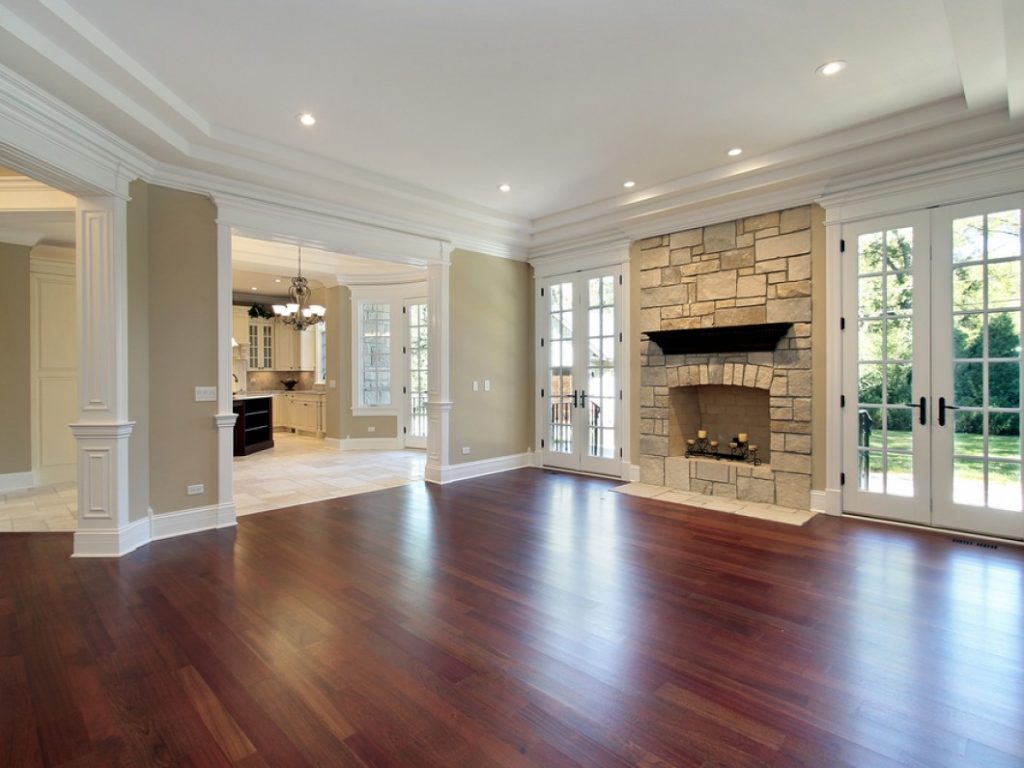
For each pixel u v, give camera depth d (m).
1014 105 3.11
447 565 3.41
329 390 9.19
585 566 3.37
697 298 5.24
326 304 9.28
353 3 2.44
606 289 6.06
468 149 4.11
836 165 4.04
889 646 2.38
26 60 2.55
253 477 6.40
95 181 3.38
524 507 4.85
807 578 3.14
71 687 2.11
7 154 2.88
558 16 2.55
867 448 4.27
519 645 2.41
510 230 6.23
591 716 1.91
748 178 4.49
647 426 5.68
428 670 2.21
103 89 2.90
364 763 1.68
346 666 2.24
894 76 3.11
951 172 3.80
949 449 3.91
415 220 5.52
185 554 3.63
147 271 3.90
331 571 3.31
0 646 2.42
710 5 2.47
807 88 3.24
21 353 5.82
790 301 4.61
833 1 2.45
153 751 1.75
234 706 1.98
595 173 4.62
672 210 5.14
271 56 2.87
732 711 1.93
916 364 4.02
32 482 5.90
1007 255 3.63
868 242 4.21
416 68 3.00
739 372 4.95
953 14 2.39
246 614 2.72
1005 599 2.84
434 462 6.08
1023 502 3.64
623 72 3.06
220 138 3.72
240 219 4.35
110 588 3.05
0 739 1.80
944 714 1.91
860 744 1.76
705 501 4.97
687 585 3.06
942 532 3.92
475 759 1.70
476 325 6.34
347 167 4.44
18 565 3.43
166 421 4.01
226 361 4.31
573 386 6.46
